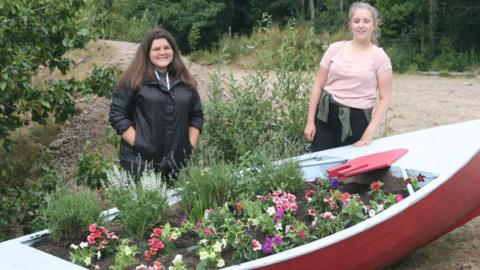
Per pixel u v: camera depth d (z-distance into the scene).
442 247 4.44
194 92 4.71
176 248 3.53
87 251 3.45
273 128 5.93
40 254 3.37
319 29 24.09
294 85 6.13
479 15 20.61
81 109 8.44
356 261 3.43
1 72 5.02
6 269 3.17
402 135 5.02
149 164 4.53
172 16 25.67
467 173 4.04
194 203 3.91
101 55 10.05
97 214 3.73
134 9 21.77
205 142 5.78
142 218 3.67
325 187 4.28
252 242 3.42
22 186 6.42
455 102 11.19
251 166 4.30
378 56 4.80
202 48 26.92
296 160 4.41
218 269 3.23
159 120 4.53
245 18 29.53
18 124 5.77
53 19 5.64
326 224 3.63
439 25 21.45
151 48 4.55
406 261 4.23
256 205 3.72
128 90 4.56
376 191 4.13
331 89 4.91
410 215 3.62
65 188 4.61
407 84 14.29
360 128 4.89
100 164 5.47
